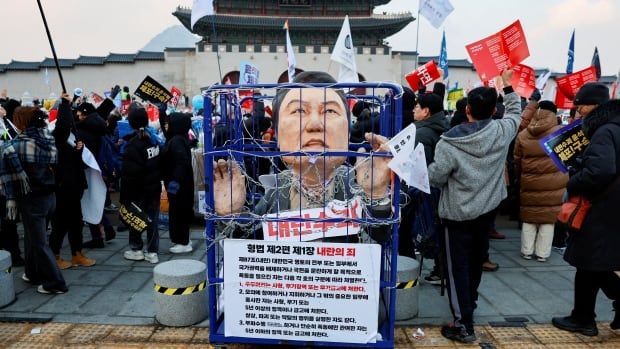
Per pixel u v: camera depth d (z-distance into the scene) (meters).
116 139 8.53
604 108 3.33
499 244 6.09
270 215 2.59
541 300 4.27
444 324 3.77
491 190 3.32
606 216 3.30
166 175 5.54
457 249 3.41
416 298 3.90
